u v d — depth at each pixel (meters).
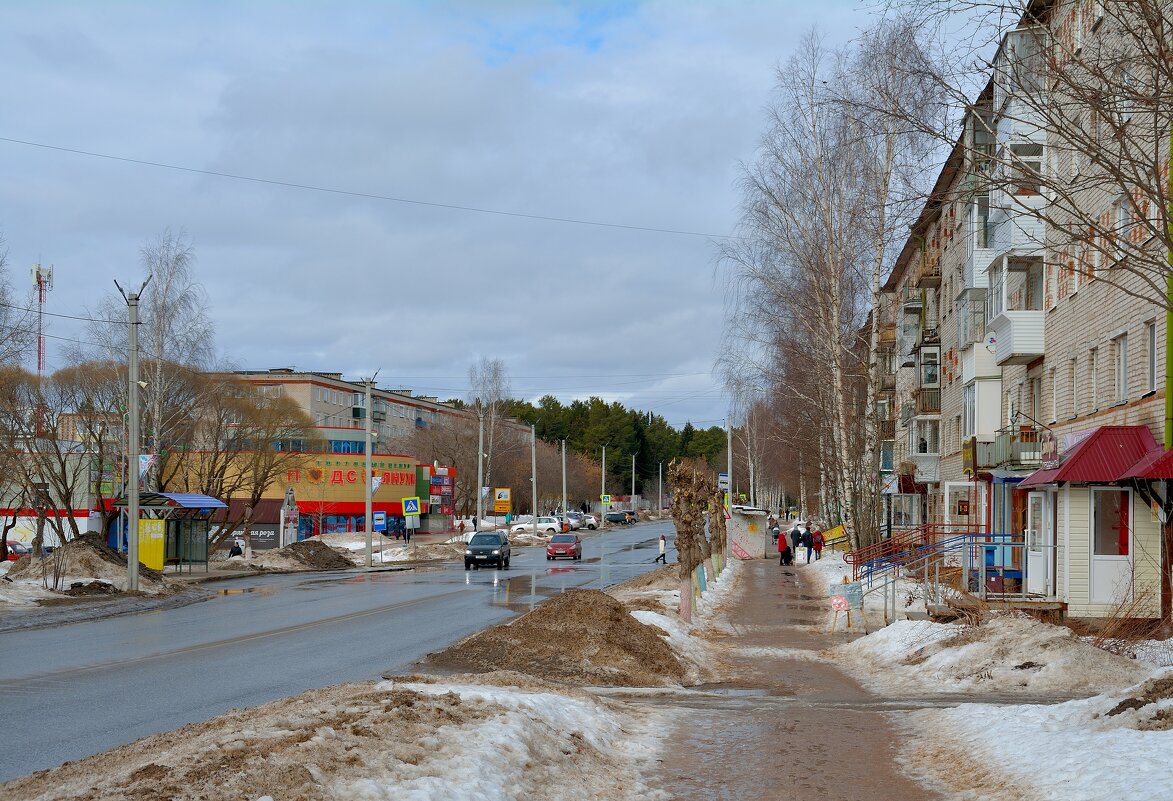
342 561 57.78
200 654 18.95
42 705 13.37
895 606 26.66
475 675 14.02
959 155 11.60
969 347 36.94
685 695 15.16
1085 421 26.19
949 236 49.88
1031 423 31.45
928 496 56.59
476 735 9.14
